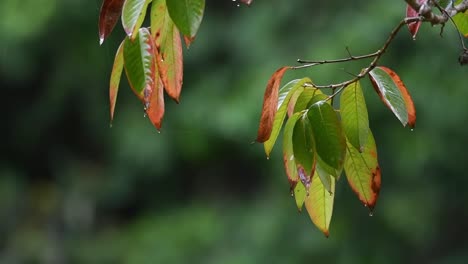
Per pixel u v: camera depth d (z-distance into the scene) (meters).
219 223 11.78
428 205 11.16
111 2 2.14
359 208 11.09
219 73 11.32
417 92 10.55
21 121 13.12
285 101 2.28
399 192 11.12
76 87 12.28
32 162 13.31
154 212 12.38
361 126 2.28
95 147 13.02
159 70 2.18
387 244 11.13
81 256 12.27
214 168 12.30
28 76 12.22
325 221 2.47
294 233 11.17
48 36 11.62
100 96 12.29
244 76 10.93
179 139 11.61
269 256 11.18
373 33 10.13
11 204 12.80
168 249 11.71
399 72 10.55
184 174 12.37
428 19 2.29
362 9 10.45
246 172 12.32
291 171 2.32
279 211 11.24
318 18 10.63
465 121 10.73
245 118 10.63
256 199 11.81
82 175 12.87
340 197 11.09
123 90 12.08
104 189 12.57
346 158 2.38
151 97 2.22
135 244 12.01
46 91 12.55
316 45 10.22
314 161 2.25
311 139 2.25
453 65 10.52
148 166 11.93
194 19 2.05
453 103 10.59
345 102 2.29
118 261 12.08
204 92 11.25
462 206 11.39
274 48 10.82
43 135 13.09
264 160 11.34
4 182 12.94
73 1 11.31
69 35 11.65
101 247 12.25
